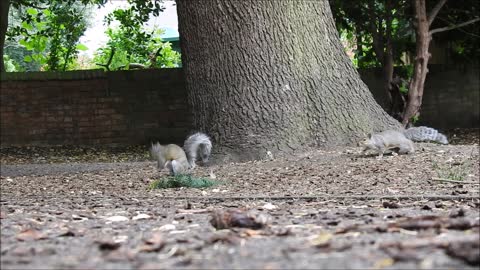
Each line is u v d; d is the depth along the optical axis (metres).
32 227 5.07
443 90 21.16
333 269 2.90
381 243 3.44
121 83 19.62
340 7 19.14
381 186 8.99
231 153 12.42
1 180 11.94
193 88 13.20
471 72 21.27
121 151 18.69
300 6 13.02
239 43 12.74
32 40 23.72
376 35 19.31
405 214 5.55
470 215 5.16
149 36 23.61
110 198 8.45
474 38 20.83
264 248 3.55
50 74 19.34
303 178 9.98
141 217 5.77
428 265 2.88
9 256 3.61
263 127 12.49
